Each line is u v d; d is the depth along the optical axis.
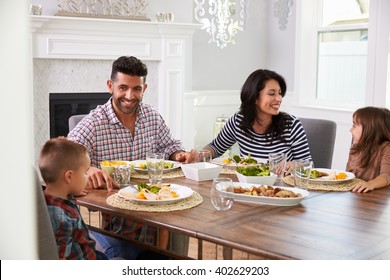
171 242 1.58
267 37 5.95
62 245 1.55
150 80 5.01
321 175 2.24
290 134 2.69
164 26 4.88
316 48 5.47
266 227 1.54
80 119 2.70
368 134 2.32
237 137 2.78
